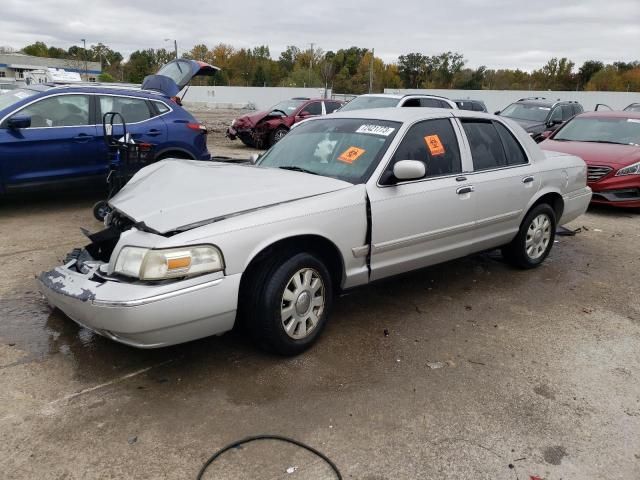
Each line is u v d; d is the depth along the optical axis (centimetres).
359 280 400
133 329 300
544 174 545
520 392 338
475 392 336
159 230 316
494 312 461
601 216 859
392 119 449
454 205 450
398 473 265
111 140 663
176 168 423
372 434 293
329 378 345
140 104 787
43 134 699
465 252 483
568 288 526
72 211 745
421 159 436
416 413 312
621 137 955
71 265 360
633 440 296
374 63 8012
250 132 1612
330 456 275
